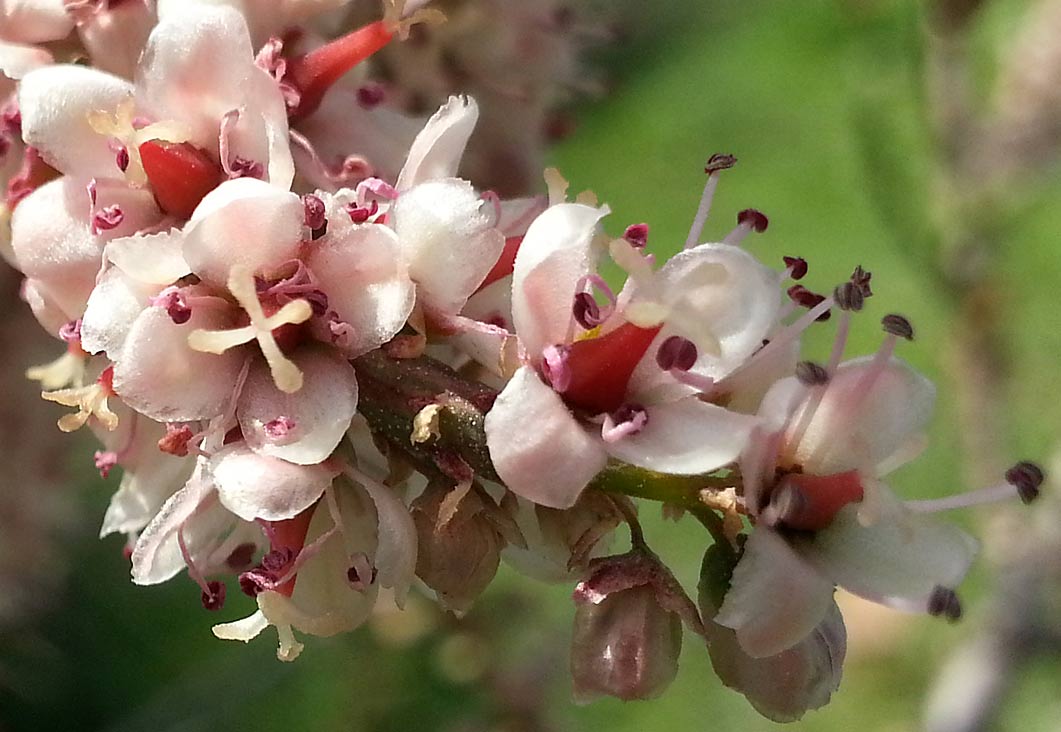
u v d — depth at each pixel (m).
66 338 0.06
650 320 0.06
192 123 0.06
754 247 0.18
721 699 0.15
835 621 0.06
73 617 0.16
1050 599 0.11
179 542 0.06
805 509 0.06
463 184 0.06
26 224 0.06
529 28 0.08
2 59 0.07
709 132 0.21
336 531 0.06
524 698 0.12
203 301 0.06
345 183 0.06
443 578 0.06
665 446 0.06
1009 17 0.13
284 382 0.06
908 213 0.11
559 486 0.06
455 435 0.06
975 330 0.11
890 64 0.12
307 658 0.14
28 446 0.10
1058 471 0.11
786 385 0.06
